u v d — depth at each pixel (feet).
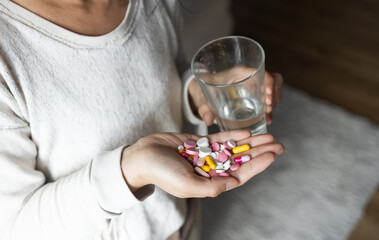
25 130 1.25
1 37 1.13
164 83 1.58
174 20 1.71
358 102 3.61
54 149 1.34
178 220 1.76
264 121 1.59
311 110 3.63
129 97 1.45
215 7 3.33
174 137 1.42
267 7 4.70
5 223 1.31
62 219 1.26
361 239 2.83
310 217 2.99
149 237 1.66
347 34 4.19
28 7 1.18
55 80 1.25
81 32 1.29
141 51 1.46
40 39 1.20
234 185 1.20
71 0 1.24
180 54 1.86
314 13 4.49
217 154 1.38
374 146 3.29
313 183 3.17
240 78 1.57
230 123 1.52
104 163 1.25
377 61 3.88
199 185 1.17
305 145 3.39
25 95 1.20
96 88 1.34
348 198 3.04
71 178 1.29
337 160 3.26
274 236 2.95
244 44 1.48
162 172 1.19
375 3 4.42
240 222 3.07
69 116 1.31
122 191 1.23
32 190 1.31
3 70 1.13
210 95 1.44
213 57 1.53
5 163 1.20
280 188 3.19
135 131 1.50
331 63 3.97
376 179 3.11
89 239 1.50
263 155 1.29
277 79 1.78
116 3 1.37
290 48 4.21
